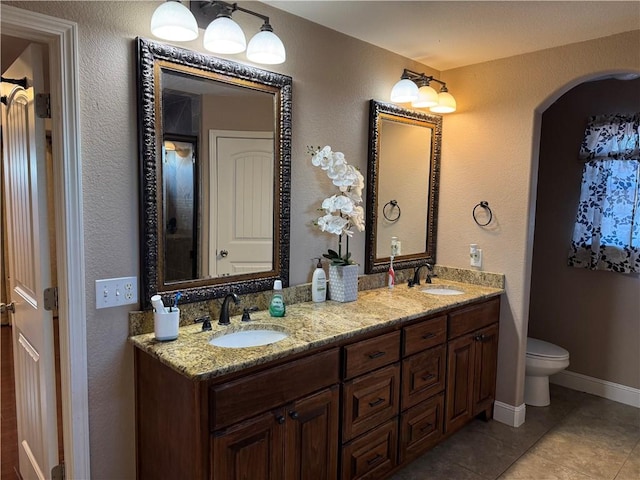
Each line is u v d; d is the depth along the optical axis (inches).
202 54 76.3
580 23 91.3
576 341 139.4
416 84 113.0
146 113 70.2
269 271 89.8
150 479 71.4
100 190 67.5
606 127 128.4
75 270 65.8
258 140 85.4
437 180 126.9
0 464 95.9
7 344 165.8
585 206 133.3
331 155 94.0
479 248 120.6
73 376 66.8
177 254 76.0
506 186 114.9
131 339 71.1
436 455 101.6
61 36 62.7
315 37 94.2
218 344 75.0
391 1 82.7
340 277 97.3
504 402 117.6
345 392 78.0
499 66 114.7
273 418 67.1
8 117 81.4
